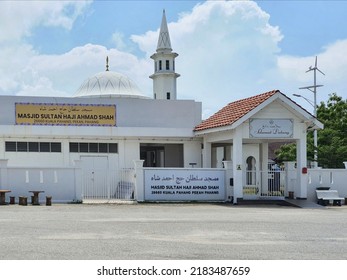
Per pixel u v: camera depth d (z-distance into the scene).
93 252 9.77
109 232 12.60
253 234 12.58
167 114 30.27
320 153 36.16
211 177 24.62
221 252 9.96
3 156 26.44
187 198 24.23
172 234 12.39
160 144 30.39
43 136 26.86
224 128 24.62
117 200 23.89
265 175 26.94
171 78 54.59
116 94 39.53
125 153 28.30
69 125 27.98
